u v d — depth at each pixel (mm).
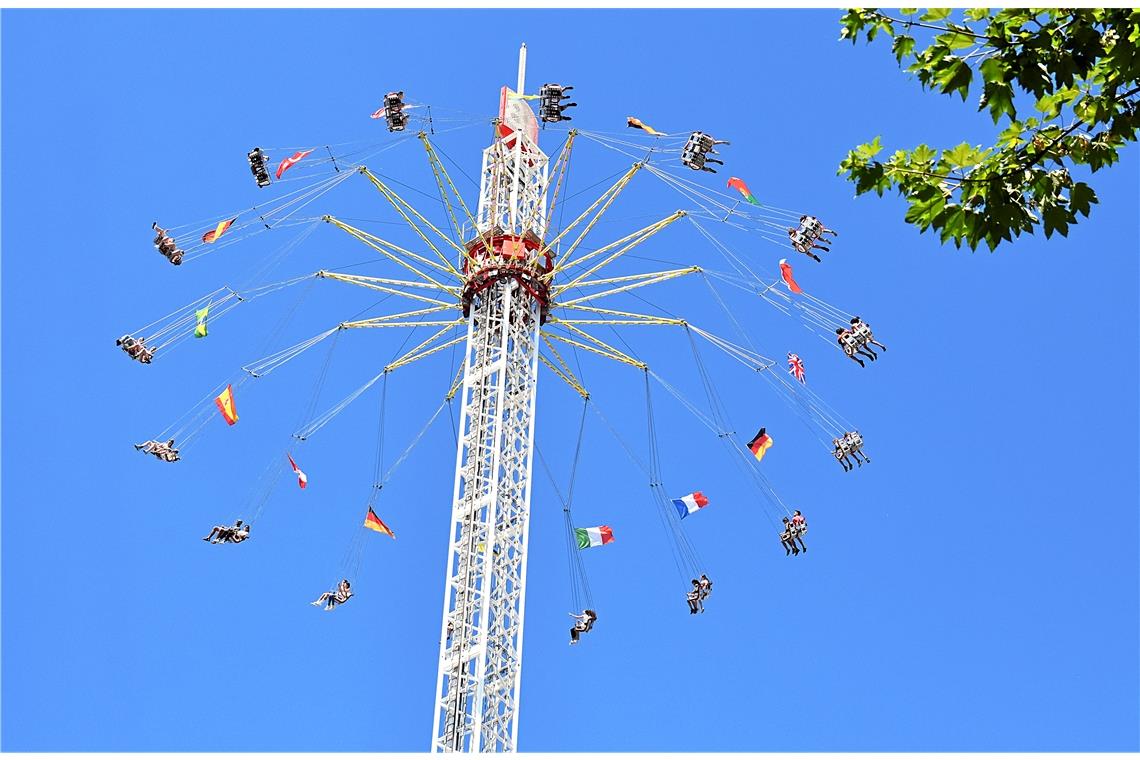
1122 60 21344
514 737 43062
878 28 22594
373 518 53688
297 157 53125
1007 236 22453
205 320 54312
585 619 50594
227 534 52969
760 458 54156
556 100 54000
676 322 55000
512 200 53125
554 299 52438
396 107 52781
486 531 45938
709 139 52094
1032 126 22453
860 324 53031
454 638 44406
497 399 48156
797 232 53875
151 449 53906
